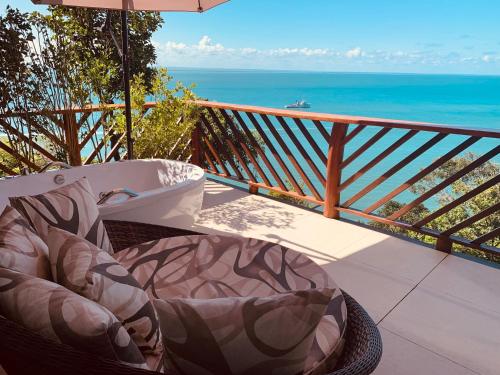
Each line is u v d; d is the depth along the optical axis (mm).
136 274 1472
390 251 2811
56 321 819
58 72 3654
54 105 3682
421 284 2377
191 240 1643
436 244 2859
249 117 3883
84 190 1604
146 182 3340
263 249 1561
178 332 760
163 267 1500
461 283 2396
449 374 1680
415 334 1926
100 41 4746
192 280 1423
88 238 1504
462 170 2738
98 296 1018
